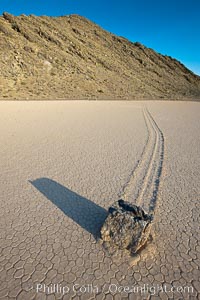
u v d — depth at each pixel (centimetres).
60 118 1246
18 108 1573
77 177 482
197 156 667
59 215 336
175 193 429
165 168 558
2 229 297
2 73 3083
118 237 262
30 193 401
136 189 438
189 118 1562
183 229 316
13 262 243
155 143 797
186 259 258
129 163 582
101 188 435
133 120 1321
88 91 3584
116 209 273
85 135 873
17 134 830
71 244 272
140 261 249
